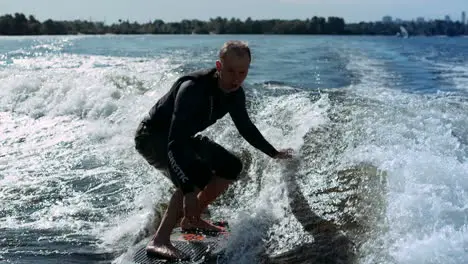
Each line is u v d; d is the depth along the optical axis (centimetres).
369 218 323
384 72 1005
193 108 314
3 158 536
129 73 865
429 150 405
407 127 474
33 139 603
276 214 356
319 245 312
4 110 735
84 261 321
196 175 309
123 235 357
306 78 912
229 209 384
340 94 666
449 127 474
